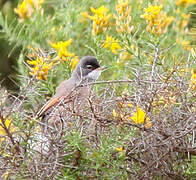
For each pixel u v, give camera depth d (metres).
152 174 9.67
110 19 14.84
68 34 14.82
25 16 14.30
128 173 9.80
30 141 9.70
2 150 9.55
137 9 14.14
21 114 9.87
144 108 9.89
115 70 13.34
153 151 9.42
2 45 16.75
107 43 13.01
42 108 10.74
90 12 15.27
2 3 17.03
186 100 9.90
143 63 12.30
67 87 12.29
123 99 9.85
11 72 16.59
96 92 11.23
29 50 14.24
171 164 9.77
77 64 13.04
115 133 9.61
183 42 13.52
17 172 9.35
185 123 9.67
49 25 14.62
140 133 9.61
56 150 9.38
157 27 12.50
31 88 10.70
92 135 9.50
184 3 14.25
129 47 12.64
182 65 10.68
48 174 9.27
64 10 15.22
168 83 9.99
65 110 9.84
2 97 9.96
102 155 9.35
